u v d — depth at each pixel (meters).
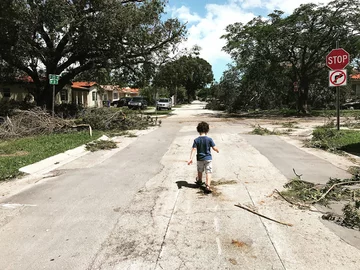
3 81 22.66
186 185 5.80
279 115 26.89
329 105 35.19
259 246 3.42
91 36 18.17
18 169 7.12
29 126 13.20
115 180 6.26
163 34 22.97
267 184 5.72
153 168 7.23
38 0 16.50
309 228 3.84
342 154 8.45
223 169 6.92
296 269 2.97
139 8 19.66
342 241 3.51
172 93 63.94
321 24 24.34
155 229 3.91
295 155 8.43
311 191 5.09
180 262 3.12
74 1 18.05
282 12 25.72
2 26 16.23
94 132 13.55
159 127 16.55
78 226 4.06
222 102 38.06
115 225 4.06
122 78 26.36
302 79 27.66
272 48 26.30
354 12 23.34
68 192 5.53
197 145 5.57
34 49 18.41
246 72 29.95
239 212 4.41
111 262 3.16
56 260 3.22
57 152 8.99
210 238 3.62
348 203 4.62
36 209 4.72
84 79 27.17
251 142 10.80
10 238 3.75
